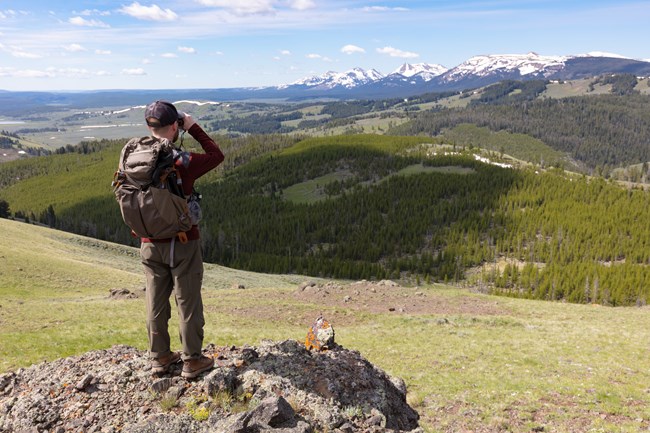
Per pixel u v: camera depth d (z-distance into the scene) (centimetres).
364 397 605
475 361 2019
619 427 1266
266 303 3531
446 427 1298
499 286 15438
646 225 19012
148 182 482
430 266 17038
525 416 1358
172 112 498
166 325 575
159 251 525
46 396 564
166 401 529
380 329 2847
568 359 2039
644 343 2384
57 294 5266
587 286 13362
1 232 8531
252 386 564
